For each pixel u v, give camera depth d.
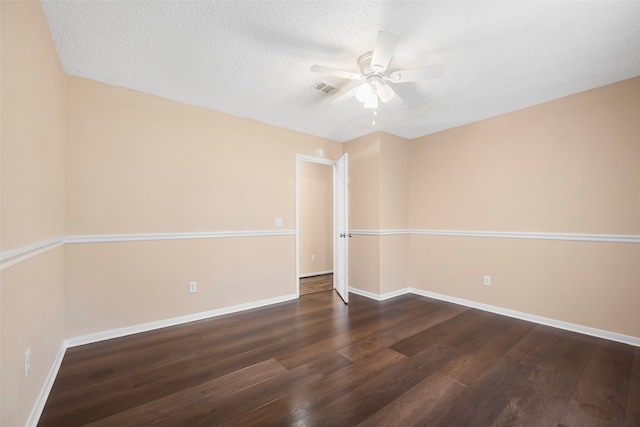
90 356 2.19
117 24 1.78
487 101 2.91
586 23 1.76
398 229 4.07
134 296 2.64
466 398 1.69
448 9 1.66
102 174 2.50
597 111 2.60
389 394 1.73
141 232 2.68
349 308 3.42
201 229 3.04
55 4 1.60
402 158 4.16
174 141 2.89
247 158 3.40
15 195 1.26
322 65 2.07
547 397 1.70
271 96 2.82
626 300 2.43
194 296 2.98
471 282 3.50
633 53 2.07
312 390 1.76
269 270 3.58
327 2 1.61
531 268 3.00
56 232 2.03
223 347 2.36
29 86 1.44
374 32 1.87
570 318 2.73
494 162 3.31
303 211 5.34
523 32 1.86
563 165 2.80
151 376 1.92
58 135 2.09
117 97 2.59
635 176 2.40
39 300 1.59
